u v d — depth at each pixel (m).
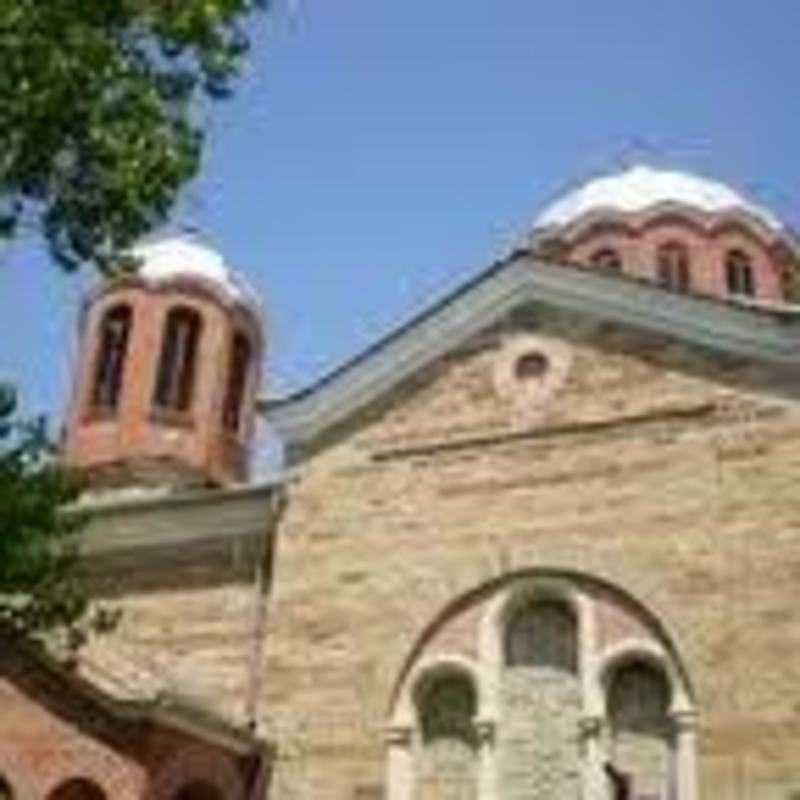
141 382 32.47
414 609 22.53
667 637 20.83
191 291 33.72
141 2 14.84
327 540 23.62
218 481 31.91
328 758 22.12
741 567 20.72
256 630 23.70
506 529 22.41
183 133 15.24
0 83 13.76
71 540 22.39
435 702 22.17
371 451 23.89
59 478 16.06
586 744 20.95
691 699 20.38
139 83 14.81
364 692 22.33
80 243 15.00
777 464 21.09
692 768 20.00
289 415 24.70
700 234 35.78
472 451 23.14
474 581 22.31
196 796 21.47
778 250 36.75
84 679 20.84
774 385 21.58
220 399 32.97
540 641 21.91
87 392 32.75
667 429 21.98
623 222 35.88
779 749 19.58
